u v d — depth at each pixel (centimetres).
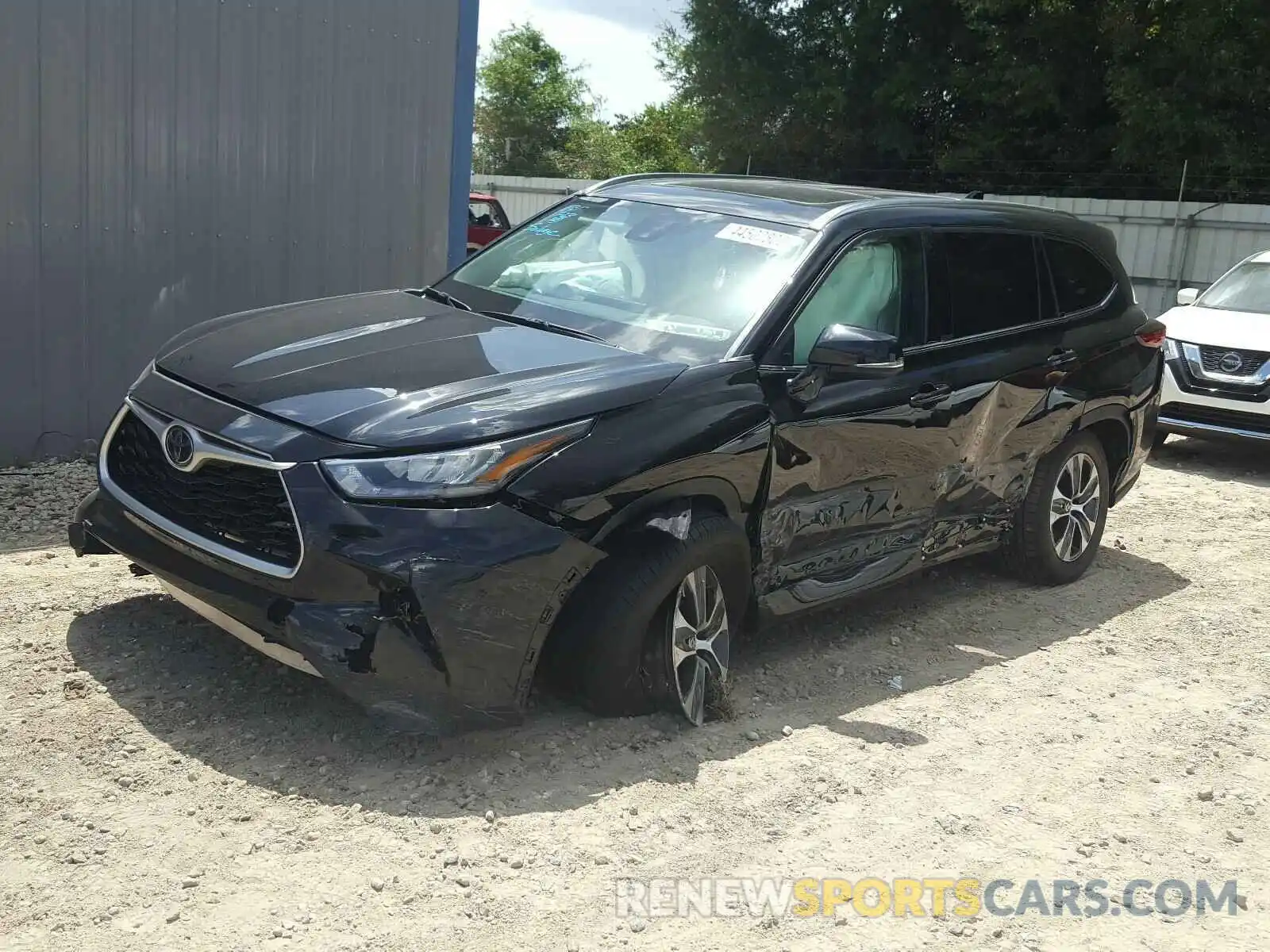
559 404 403
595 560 402
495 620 380
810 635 566
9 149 733
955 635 586
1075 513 667
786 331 477
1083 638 596
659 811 391
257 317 491
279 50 845
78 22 750
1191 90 2338
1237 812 431
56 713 407
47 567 543
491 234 2466
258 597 382
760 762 431
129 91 779
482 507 379
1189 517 870
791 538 485
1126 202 2094
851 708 488
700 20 2948
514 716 393
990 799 424
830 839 388
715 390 444
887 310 530
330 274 904
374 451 375
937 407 538
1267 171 2356
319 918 320
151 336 815
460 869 348
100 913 312
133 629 477
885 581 548
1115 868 388
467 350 441
